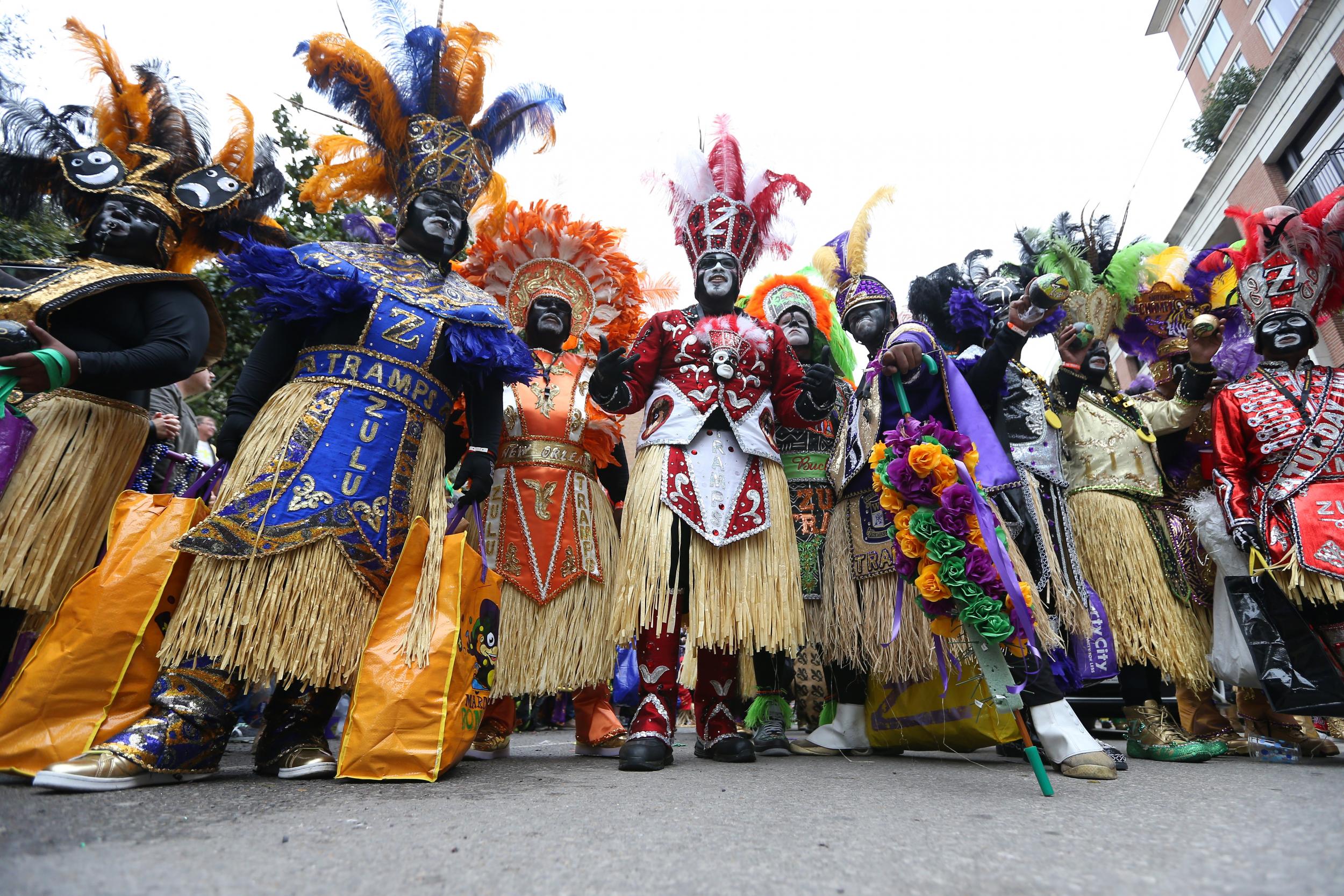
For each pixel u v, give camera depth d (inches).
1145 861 42.1
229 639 71.1
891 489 77.8
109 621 73.1
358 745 75.0
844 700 119.1
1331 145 557.0
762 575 99.2
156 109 106.0
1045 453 108.1
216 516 74.6
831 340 153.0
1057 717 84.4
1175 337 137.8
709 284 112.9
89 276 85.5
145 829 49.8
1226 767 95.0
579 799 65.5
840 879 39.3
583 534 117.9
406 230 98.8
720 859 43.8
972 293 114.7
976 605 69.7
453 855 44.6
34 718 69.7
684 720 207.3
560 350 133.2
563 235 136.3
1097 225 135.0
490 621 90.2
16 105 99.8
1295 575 97.5
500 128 110.5
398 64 102.7
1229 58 731.4
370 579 78.8
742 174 117.5
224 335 105.6
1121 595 112.5
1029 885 37.8
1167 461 131.4
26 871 38.6
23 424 79.9
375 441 82.4
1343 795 63.7
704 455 103.1
